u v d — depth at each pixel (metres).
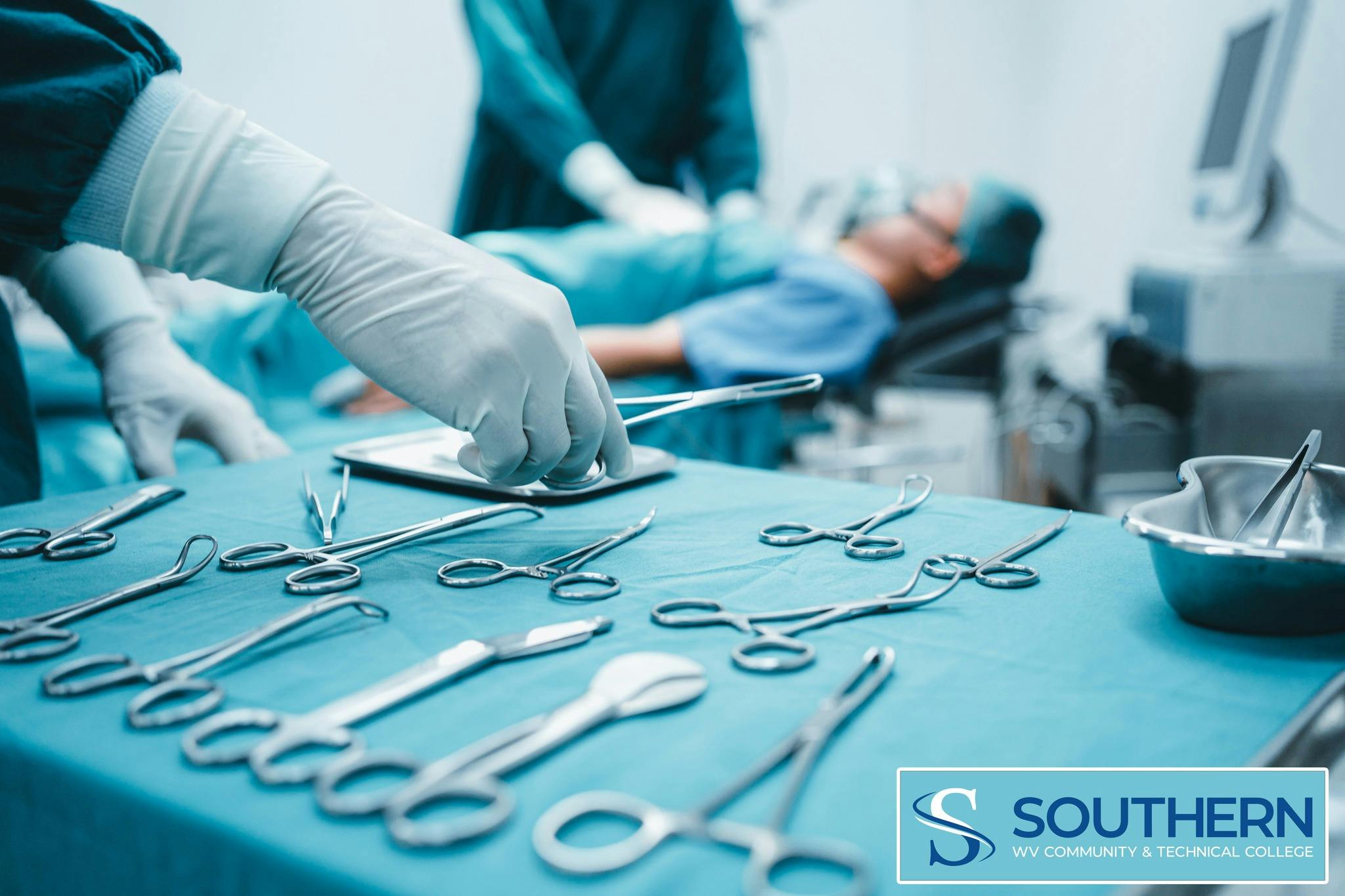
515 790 0.31
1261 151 1.49
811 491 0.73
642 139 2.38
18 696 0.38
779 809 0.29
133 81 0.58
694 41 2.36
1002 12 3.36
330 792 0.30
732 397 0.66
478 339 0.60
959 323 2.09
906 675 0.40
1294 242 2.01
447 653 0.41
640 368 1.81
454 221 2.39
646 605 0.48
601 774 0.32
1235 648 0.42
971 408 3.42
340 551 0.58
